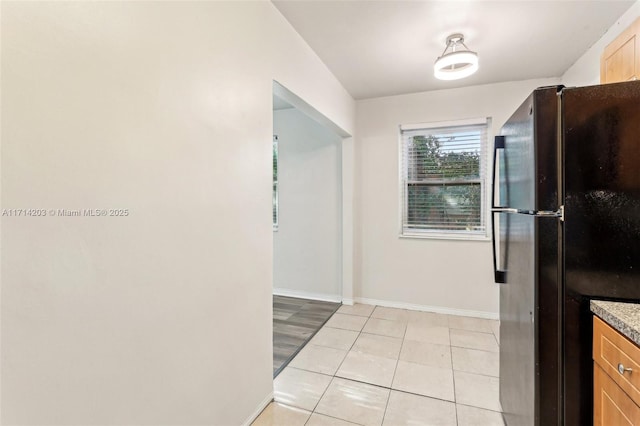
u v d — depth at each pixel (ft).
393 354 8.41
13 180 2.56
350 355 8.36
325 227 13.23
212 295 4.80
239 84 5.39
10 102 2.54
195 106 4.44
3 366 2.52
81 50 3.03
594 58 8.13
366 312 11.64
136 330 3.60
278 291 14.06
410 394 6.66
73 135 2.97
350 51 8.51
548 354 4.03
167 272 4.01
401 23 7.18
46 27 2.76
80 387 3.05
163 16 3.94
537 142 4.05
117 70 3.37
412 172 11.99
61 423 2.89
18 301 2.60
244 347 5.58
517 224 4.83
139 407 3.64
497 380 7.16
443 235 11.57
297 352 8.54
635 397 3.10
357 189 12.59
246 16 5.58
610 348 3.49
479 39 7.89
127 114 3.48
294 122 13.61
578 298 3.94
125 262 3.47
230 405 5.22
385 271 12.30
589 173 3.88
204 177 4.62
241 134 5.45
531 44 8.14
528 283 4.31
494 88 10.77
